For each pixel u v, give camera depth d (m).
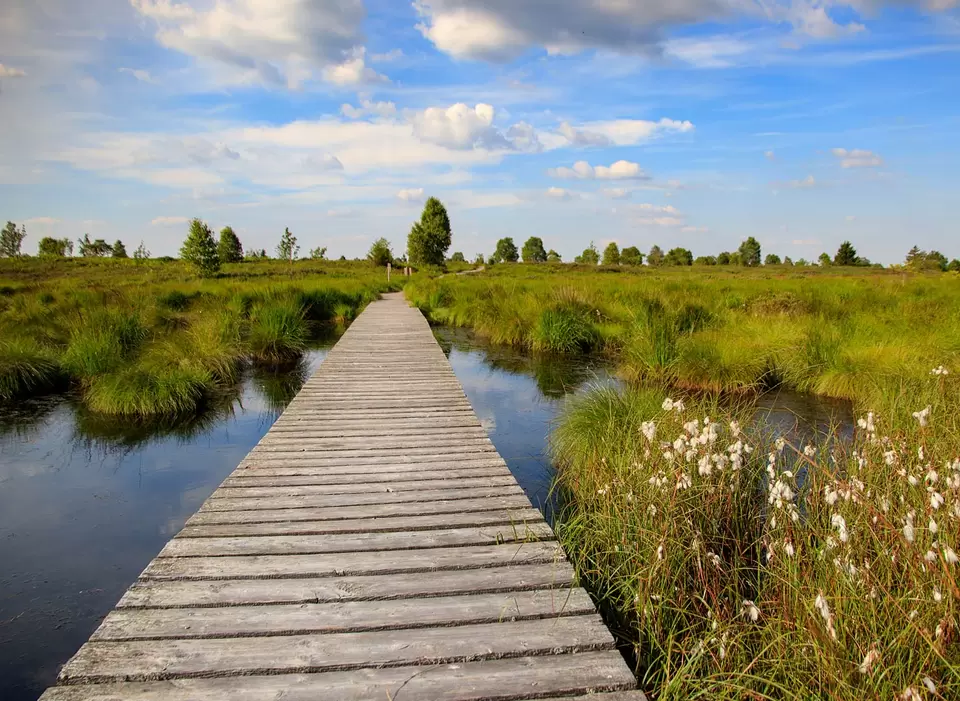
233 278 30.30
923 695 1.82
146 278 27.91
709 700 2.09
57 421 7.00
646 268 54.75
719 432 3.94
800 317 11.41
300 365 10.87
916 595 2.18
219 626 2.37
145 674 2.06
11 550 3.87
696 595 2.67
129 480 5.14
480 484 4.02
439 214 57.16
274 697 1.97
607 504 3.49
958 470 2.57
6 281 21.83
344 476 4.16
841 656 2.05
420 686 2.05
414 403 6.35
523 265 59.44
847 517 2.78
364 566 2.89
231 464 5.58
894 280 21.95
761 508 3.76
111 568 3.65
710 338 9.27
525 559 3.00
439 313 18.05
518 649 2.25
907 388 6.07
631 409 5.12
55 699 1.95
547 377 9.41
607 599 2.96
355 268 49.72
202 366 8.84
